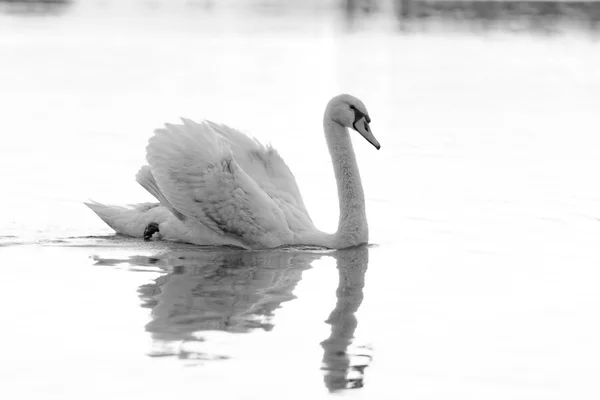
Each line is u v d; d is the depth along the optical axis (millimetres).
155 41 48625
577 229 16812
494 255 15086
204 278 13578
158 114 28328
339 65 41969
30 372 9961
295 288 13180
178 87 34094
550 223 17250
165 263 14383
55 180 19672
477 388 9836
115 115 28000
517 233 16531
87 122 26797
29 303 12164
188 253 15086
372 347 10883
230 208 15281
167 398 9398
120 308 12047
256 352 10617
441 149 24531
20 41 46250
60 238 15727
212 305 12273
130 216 15992
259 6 72125
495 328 11570
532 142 25531
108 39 48656
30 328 11227
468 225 17094
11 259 14344
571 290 13156
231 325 11523
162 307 12109
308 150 23531
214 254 15078
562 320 11891
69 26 53656
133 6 67812
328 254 15203
